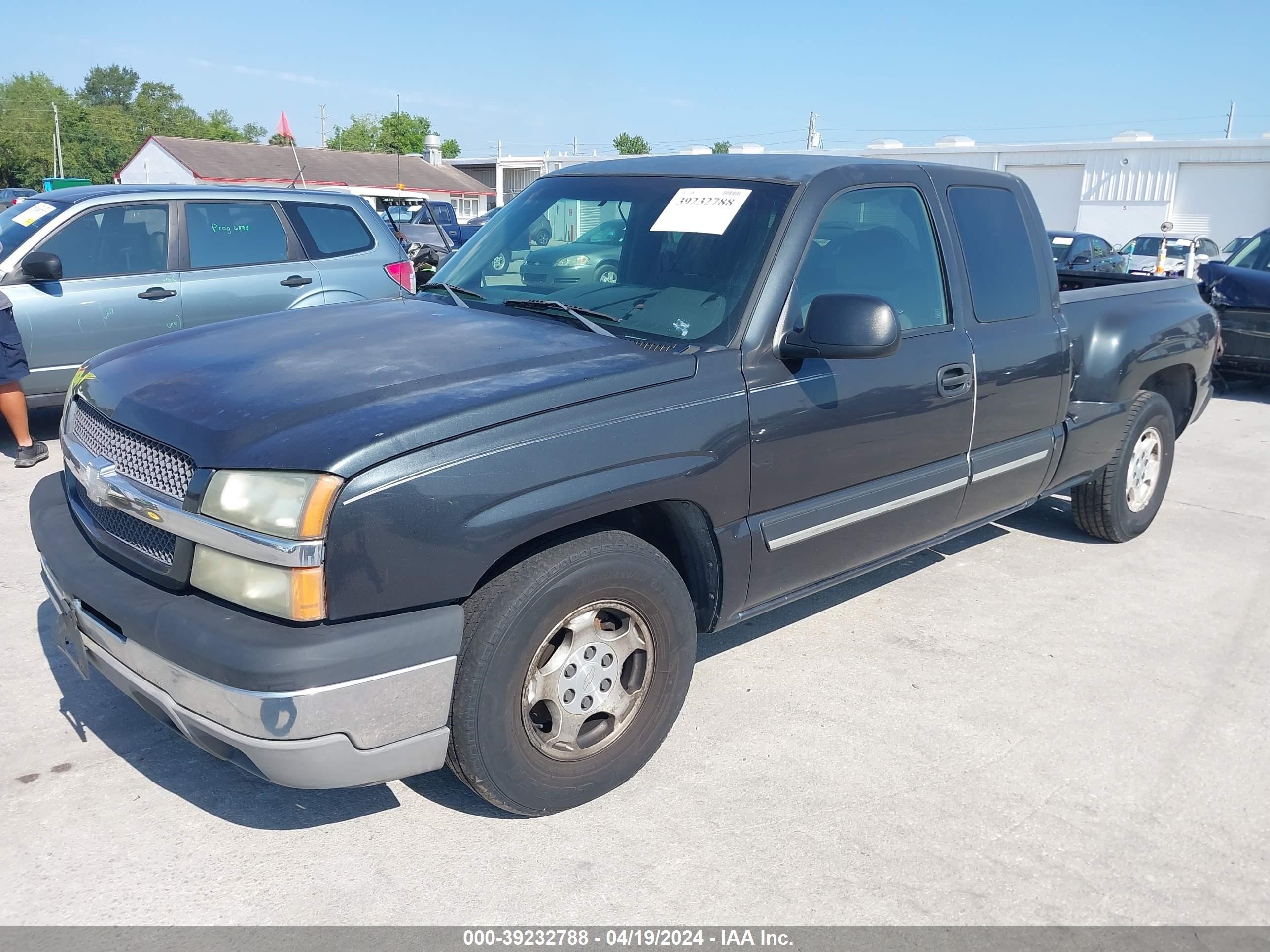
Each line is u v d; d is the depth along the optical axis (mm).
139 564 2635
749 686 3787
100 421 2949
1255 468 7430
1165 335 5246
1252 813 3107
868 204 3668
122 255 6879
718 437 3035
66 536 2947
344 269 7773
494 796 2754
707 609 3299
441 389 2688
